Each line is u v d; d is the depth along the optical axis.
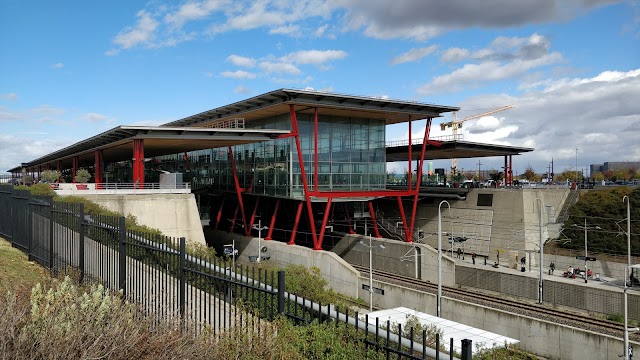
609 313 34.56
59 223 13.69
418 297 36.41
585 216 53.59
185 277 9.14
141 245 10.26
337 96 43.28
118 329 6.94
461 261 47.94
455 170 122.75
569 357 28.16
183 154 73.12
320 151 48.88
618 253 48.78
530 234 53.38
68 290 8.16
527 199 53.84
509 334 30.97
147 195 39.72
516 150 65.88
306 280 32.19
